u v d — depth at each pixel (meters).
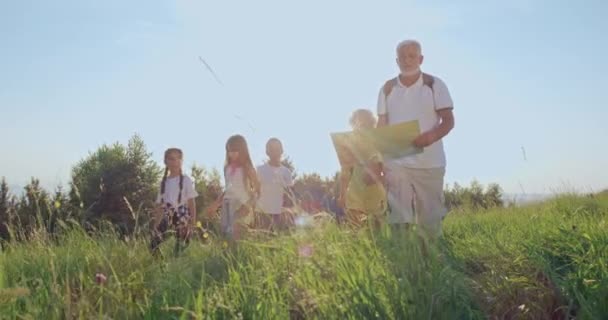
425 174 5.52
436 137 5.12
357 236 4.33
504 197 9.59
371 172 4.98
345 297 3.22
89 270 4.37
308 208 5.14
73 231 5.64
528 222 6.18
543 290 3.57
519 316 3.33
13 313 3.22
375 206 4.97
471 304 3.38
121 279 4.18
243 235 5.44
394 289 3.21
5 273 4.24
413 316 3.02
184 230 6.81
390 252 3.78
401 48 5.70
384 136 5.00
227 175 7.45
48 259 4.72
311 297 3.28
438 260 3.70
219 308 3.23
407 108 5.72
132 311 3.31
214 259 4.79
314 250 4.11
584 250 4.32
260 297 3.33
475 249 4.79
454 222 8.06
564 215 6.62
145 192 22.08
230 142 7.43
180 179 7.57
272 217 7.75
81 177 21.25
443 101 5.62
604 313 3.05
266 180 7.80
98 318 3.13
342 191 5.63
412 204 5.02
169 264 4.47
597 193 9.30
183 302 3.36
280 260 4.18
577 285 3.58
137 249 5.18
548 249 4.37
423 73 5.76
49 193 5.87
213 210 7.59
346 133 5.12
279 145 8.02
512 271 3.98
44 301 3.47
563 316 3.33
